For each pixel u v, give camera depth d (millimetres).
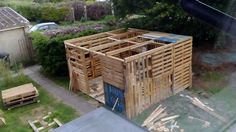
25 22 14609
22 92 10211
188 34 10297
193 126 7434
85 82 10484
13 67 14016
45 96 10805
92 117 4176
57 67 12375
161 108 9047
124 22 13570
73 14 24406
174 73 9609
